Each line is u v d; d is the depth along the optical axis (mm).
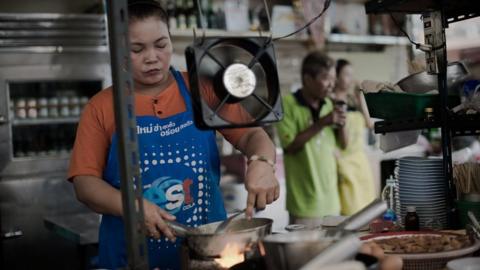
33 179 4141
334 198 4348
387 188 2395
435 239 1720
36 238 4152
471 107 2043
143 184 1914
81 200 1834
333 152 4398
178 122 1956
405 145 2398
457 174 2184
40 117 4207
